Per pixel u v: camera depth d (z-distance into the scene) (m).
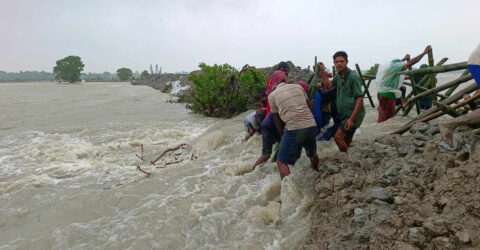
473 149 3.15
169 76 37.88
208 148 6.06
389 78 6.20
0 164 5.90
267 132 4.55
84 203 3.96
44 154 6.46
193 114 11.38
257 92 10.21
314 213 3.26
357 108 4.05
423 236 2.30
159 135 7.61
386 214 2.70
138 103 16.23
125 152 6.50
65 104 16.33
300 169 4.27
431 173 3.00
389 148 3.94
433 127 4.01
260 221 3.31
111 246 3.03
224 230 3.24
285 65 4.67
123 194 4.16
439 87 4.98
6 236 3.37
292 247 2.89
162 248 2.98
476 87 4.13
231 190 4.06
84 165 5.61
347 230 2.68
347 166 3.82
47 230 3.41
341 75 4.27
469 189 2.45
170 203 3.81
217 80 10.11
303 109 3.74
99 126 9.35
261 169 4.54
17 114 12.56
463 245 2.11
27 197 4.27
